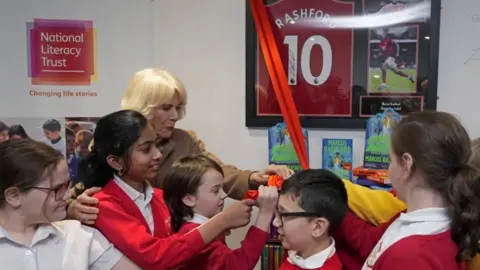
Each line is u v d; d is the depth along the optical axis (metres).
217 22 1.90
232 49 1.90
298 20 1.81
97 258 1.20
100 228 1.22
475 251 0.98
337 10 1.79
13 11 1.90
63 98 1.93
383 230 1.28
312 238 1.19
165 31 1.93
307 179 1.21
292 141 1.70
